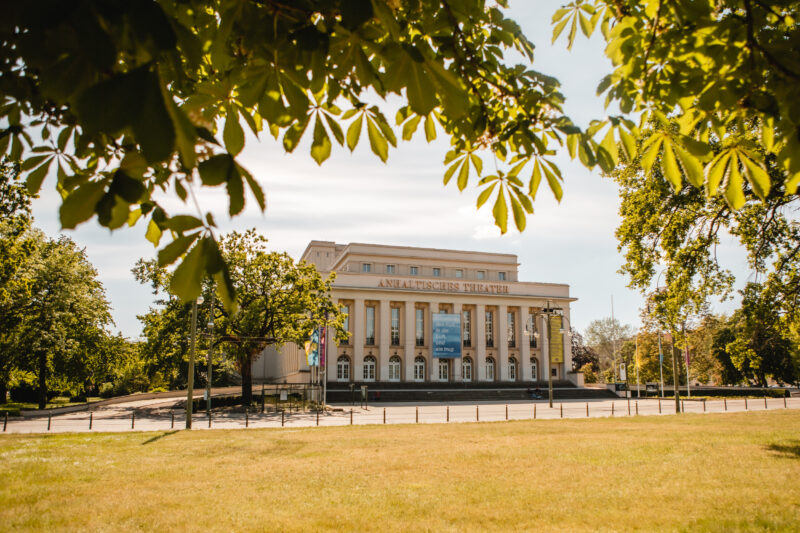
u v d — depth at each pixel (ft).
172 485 39.99
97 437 71.36
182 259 5.18
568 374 242.17
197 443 64.75
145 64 4.25
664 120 9.75
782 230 59.06
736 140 9.49
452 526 28.71
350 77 9.21
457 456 52.39
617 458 49.78
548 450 55.52
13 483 40.42
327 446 61.52
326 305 161.99
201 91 7.55
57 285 145.07
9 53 6.55
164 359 159.22
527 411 132.67
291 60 7.01
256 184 5.25
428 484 39.60
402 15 9.30
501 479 41.06
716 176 9.59
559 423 89.97
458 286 238.07
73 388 179.11
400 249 249.34
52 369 160.25
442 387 222.28
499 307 242.37
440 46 9.50
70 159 9.59
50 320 141.59
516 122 10.50
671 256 65.26
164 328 150.92
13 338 140.56
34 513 31.78
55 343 142.92
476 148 11.39
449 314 224.12
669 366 236.43
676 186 9.54
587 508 32.09
